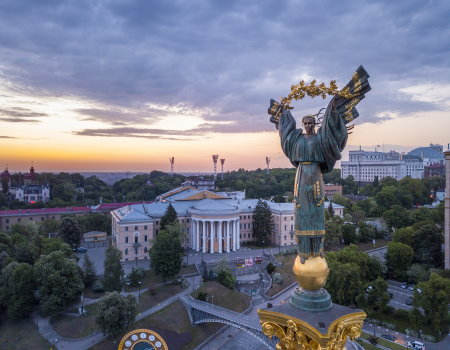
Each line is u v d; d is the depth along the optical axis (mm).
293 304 18453
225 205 139000
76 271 89312
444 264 107000
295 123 19328
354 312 17703
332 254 94625
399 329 79938
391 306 87125
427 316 76812
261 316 18688
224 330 85062
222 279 102750
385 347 72250
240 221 146500
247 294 99750
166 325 82312
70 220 133500
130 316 75750
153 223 133250
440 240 110812
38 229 141875
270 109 20359
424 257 109625
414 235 115750
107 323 72688
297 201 18531
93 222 161625
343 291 84312
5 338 79875
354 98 18109
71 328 80375
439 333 75562
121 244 122875
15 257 102375
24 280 83688
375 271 96562
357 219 168500
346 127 18547
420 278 100875
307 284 18188
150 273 108375
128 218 124688
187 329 82562
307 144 18219
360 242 143500
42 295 82812
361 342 74062
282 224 144125
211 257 125500
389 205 196875
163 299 93000
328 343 16266
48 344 76062
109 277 89750
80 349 73812
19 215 171875
